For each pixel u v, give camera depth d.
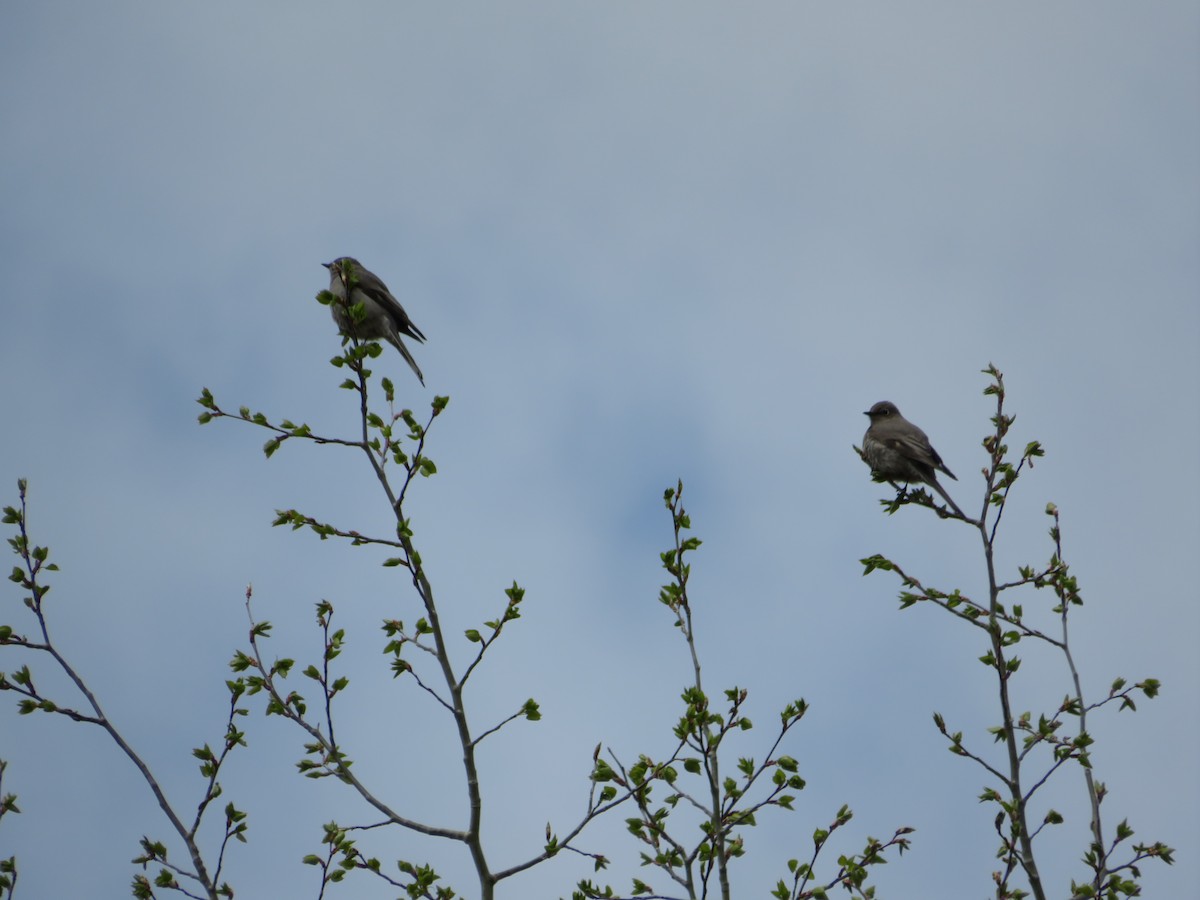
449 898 11.82
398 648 12.25
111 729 11.51
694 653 12.57
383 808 11.84
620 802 12.02
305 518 12.44
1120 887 12.20
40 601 11.95
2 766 11.00
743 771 12.28
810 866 12.04
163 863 11.09
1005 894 12.41
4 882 10.60
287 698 12.15
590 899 11.88
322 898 11.59
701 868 11.72
